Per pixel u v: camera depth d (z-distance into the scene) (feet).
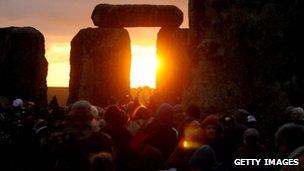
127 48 98.12
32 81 88.07
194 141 23.03
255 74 42.29
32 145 28.53
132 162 22.86
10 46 88.33
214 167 19.49
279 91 41.68
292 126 17.90
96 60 96.84
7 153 29.40
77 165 18.71
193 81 43.80
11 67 87.86
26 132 29.71
